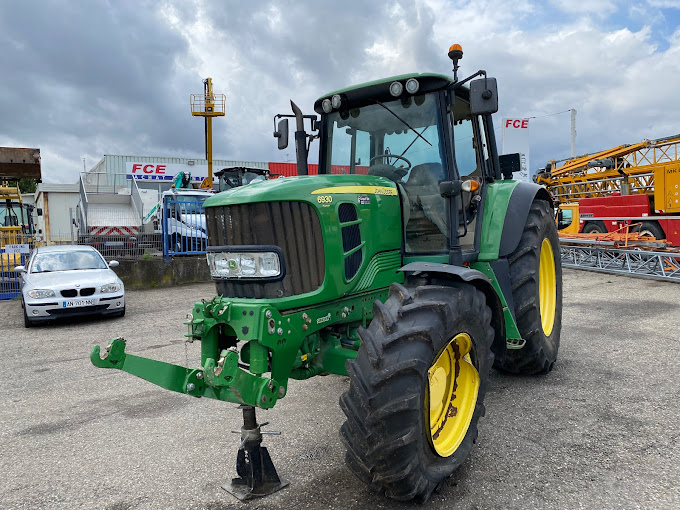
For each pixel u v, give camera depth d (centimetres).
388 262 358
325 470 323
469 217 423
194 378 287
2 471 345
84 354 664
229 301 297
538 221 462
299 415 417
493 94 326
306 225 302
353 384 260
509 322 405
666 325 649
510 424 375
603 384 449
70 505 298
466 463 320
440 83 361
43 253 1002
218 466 337
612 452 326
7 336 809
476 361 311
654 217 1302
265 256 297
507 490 288
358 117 406
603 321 688
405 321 269
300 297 296
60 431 410
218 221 320
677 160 1391
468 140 427
